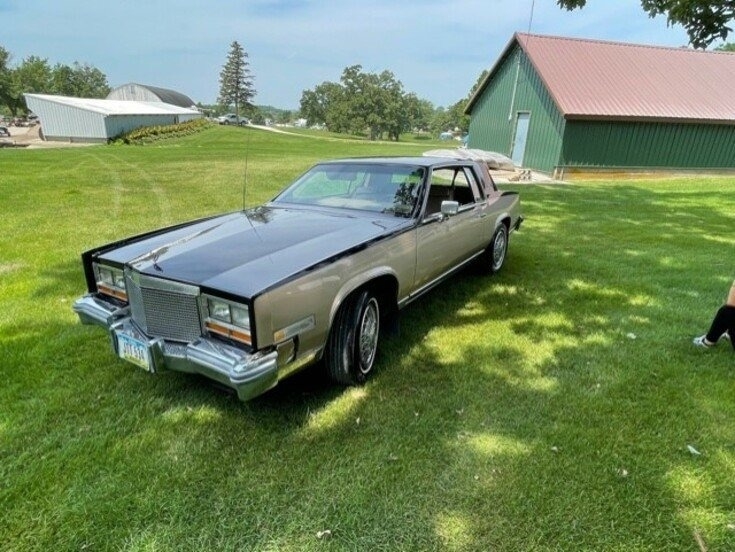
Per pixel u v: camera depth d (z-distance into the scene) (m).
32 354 3.31
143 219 7.87
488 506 2.09
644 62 17.84
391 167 4.00
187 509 2.07
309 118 98.19
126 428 2.58
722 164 16.72
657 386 3.06
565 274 5.47
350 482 2.23
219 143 34.19
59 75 89.75
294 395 2.93
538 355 3.48
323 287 2.59
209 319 2.39
